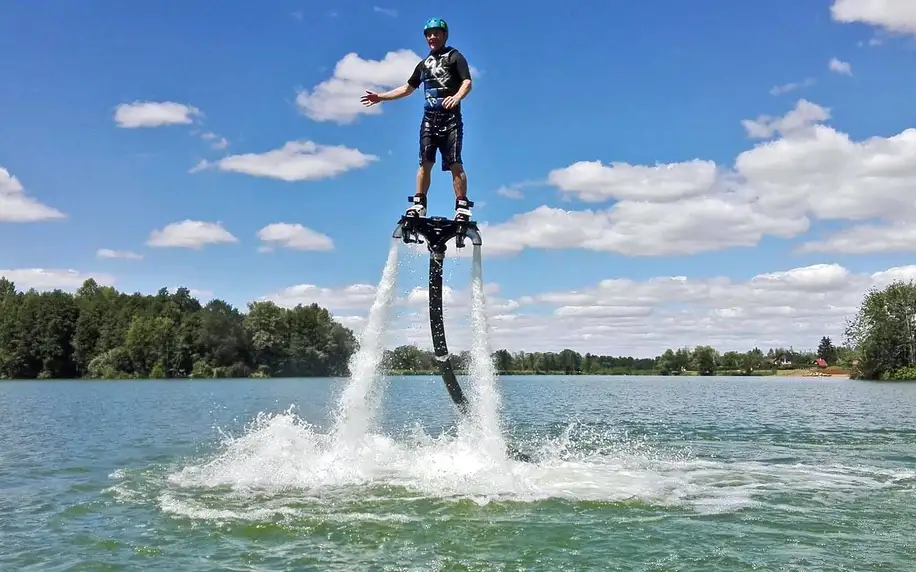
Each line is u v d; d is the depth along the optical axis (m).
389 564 8.45
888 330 94.38
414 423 24.27
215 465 15.02
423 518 10.34
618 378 148.38
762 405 40.12
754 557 8.66
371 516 10.43
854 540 9.34
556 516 10.48
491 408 14.05
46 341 114.44
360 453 14.05
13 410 36.44
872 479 13.47
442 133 13.22
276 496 11.69
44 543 9.37
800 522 10.21
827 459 16.16
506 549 8.99
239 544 9.20
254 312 118.56
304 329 119.81
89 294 140.75
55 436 22.33
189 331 114.69
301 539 9.38
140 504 11.38
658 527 9.95
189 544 9.22
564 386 83.00
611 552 8.87
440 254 13.83
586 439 20.28
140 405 41.09
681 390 68.31
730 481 13.14
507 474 13.13
